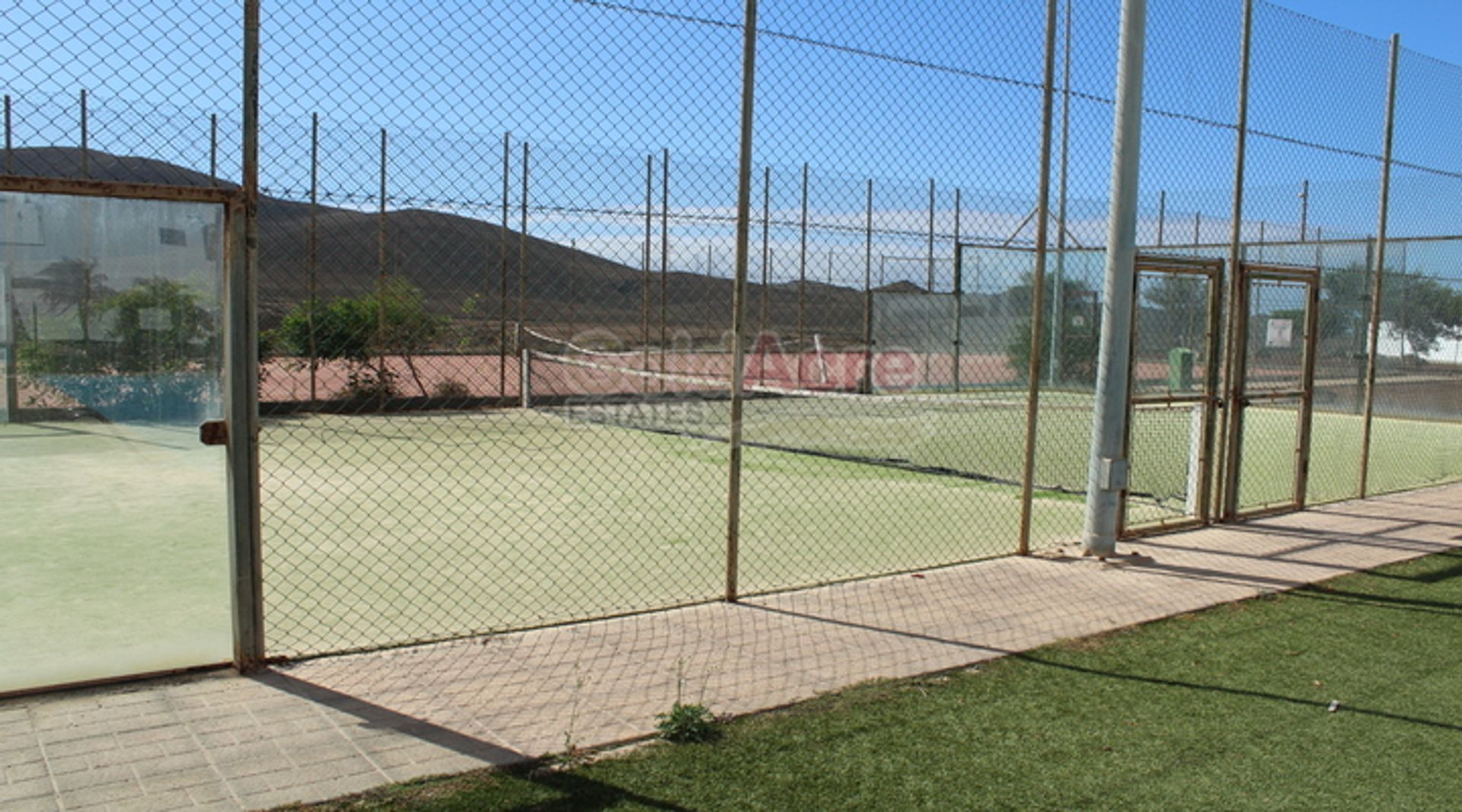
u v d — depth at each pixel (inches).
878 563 254.8
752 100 201.9
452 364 753.0
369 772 129.0
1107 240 257.6
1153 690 166.1
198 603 177.6
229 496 160.6
